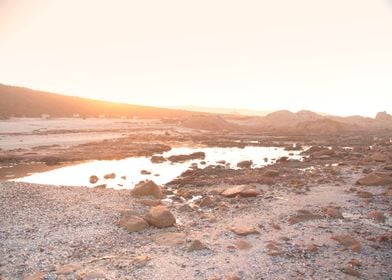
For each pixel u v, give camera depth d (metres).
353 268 14.21
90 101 183.50
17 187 26.00
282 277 13.51
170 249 16.22
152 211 19.69
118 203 23.25
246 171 36.75
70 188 27.05
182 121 122.50
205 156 52.12
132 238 17.59
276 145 67.50
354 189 26.77
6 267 14.01
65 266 14.09
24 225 18.52
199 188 29.33
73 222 19.31
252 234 18.05
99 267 14.22
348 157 45.47
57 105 151.88
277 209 22.34
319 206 22.75
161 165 43.78
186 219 20.72
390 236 17.16
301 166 39.88
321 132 98.88
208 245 16.66
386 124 129.25
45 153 50.31
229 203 24.08
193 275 13.66
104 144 61.72
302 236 17.73
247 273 13.84
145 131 92.81
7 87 149.75
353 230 18.44
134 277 13.45
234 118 143.38
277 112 134.25
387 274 13.73
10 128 83.75
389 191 25.50
